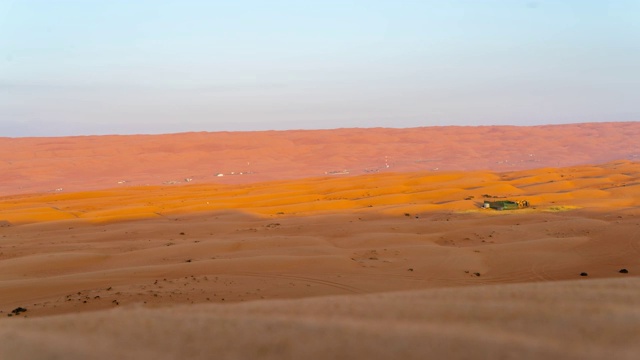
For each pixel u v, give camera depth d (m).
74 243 53.81
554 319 15.24
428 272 38.12
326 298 20.95
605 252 43.31
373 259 41.59
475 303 17.77
